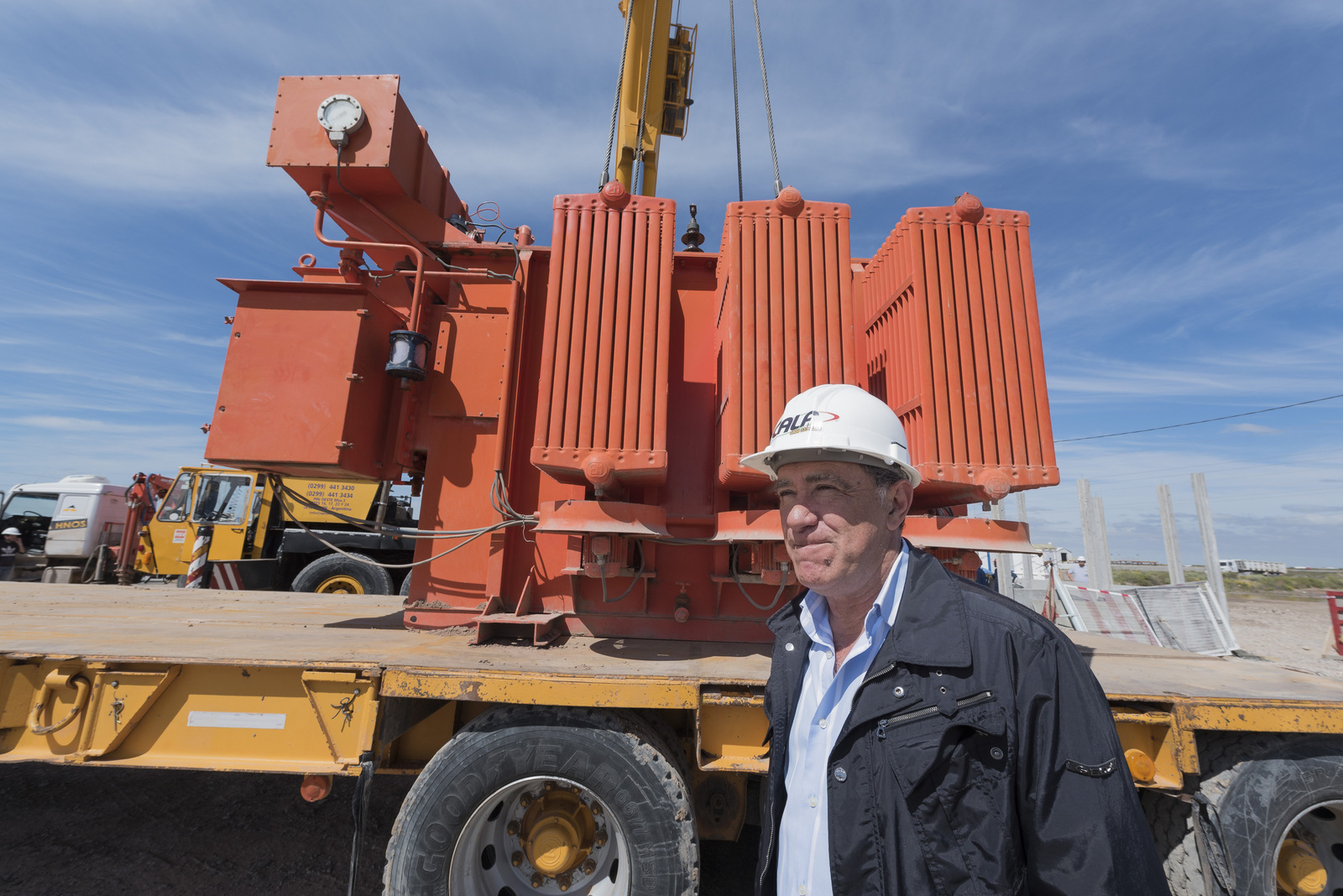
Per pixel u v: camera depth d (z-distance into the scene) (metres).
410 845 1.92
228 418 2.86
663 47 5.57
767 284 2.55
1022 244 2.65
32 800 3.61
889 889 0.94
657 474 2.58
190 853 3.08
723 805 2.43
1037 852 0.91
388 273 3.34
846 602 1.22
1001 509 9.42
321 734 2.12
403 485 3.78
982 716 0.95
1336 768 1.98
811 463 1.18
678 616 2.94
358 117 3.13
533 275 3.40
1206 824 1.95
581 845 2.14
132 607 3.77
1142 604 7.24
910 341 2.70
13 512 11.66
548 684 2.02
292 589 8.31
